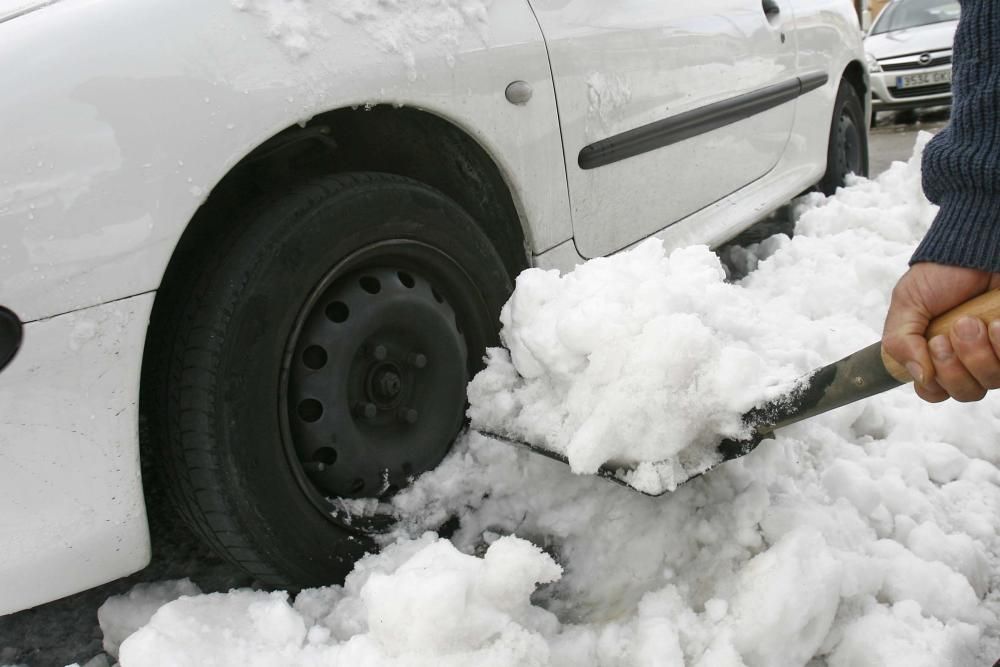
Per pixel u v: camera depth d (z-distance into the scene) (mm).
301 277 1463
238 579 1708
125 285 1252
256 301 1407
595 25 2121
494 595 1266
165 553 1790
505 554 1270
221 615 1399
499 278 1833
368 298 1577
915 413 2020
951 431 1953
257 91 1367
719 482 1537
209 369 1372
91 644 1604
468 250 1753
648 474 1372
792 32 3305
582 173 2086
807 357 1644
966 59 1071
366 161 1758
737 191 2938
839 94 3920
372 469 1604
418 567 1268
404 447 1655
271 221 1441
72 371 1230
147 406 1475
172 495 1515
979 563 1574
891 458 1857
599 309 1439
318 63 1451
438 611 1192
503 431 1605
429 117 1757
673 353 1356
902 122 9703
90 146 1217
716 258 1662
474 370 1826
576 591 1529
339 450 1549
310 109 1433
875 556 1525
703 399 1364
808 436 1815
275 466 1454
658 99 2355
